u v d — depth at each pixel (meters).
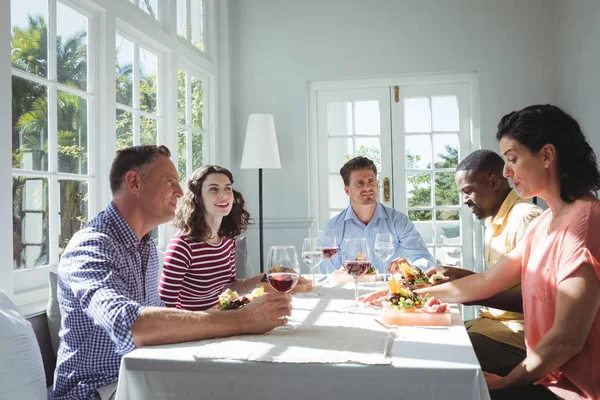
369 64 4.32
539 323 1.39
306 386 1.07
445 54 4.21
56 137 2.43
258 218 4.46
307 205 4.41
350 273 1.71
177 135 3.61
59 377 1.47
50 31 2.41
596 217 1.27
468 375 1.01
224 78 4.40
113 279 1.35
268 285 2.14
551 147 1.34
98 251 1.41
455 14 4.20
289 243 4.42
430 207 4.34
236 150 4.52
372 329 1.34
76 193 2.57
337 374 1.05
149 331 1.21
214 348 1.15
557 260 1.30
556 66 4.07
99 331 1.44
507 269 1.68
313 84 4.48
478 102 4.23
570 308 1.22
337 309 1.61
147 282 1.73
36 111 2.31
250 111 4.50
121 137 3.00
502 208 2.06
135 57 3.18
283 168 4.45
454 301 1.75
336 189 4.47
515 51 4.12
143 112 3.24
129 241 1.54
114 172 1.59
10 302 1.49
